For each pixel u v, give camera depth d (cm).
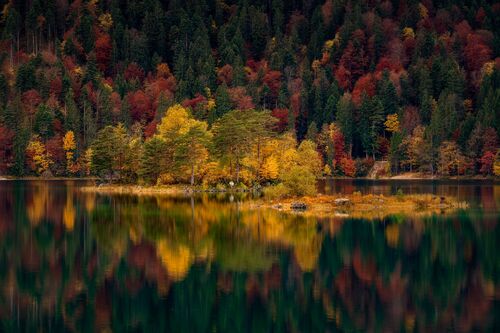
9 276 4806
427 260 5334
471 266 5112
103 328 3678
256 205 9288
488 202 9762
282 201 9500
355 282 4628
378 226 7081
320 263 5206
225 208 8988
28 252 5694
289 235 6506
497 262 5253
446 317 3831
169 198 10850
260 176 13150
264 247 5878
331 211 8512
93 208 9112
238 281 4631
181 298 4225
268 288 4456
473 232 6675
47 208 9162
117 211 8675
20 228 7088
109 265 5159
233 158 12962
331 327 3675
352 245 5969
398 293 4344
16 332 3591
